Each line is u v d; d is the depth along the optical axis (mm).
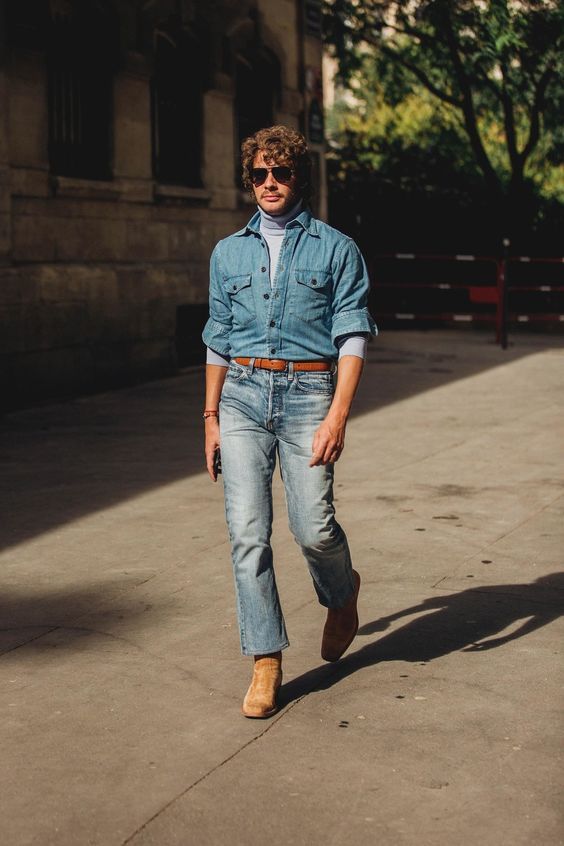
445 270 21312
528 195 21953
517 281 21312
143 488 7582
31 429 9945
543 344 17688
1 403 10914
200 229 14398
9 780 3508
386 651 4590
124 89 12750
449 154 22812
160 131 13812
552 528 6480
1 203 10844
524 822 3219
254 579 3984
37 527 6605
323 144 17625
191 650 4629
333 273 3988
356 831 3184
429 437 9430
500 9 17953
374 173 21984
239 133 15805
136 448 9031
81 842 3143
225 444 4047
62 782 3490
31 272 11234
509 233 21359
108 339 12516
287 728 3869
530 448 8914
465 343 17828
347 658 4523
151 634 4824
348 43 22422
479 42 18828
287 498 4094
